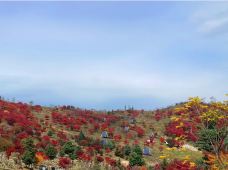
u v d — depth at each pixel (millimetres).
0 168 65500
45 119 116875
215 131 15797
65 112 132375
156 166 71062
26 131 92500
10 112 103938
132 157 83188
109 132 113812
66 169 76312
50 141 91438
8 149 72125
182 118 16234
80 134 101562
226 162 15555
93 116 129750
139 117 139875
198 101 15906
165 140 106000
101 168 80000
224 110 15719
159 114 139375
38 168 72688
